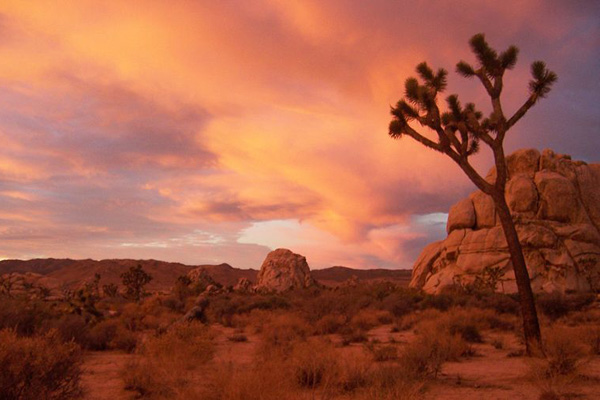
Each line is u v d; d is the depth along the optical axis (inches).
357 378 335.9
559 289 2561.5
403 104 610.5
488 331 866.1
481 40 592.4
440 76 609.0
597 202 3063.5
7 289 3432.6
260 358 439.5
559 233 2829.7
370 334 876.0
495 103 589.3
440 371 414.0
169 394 302.4
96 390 349.7
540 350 490.6
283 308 1417.3
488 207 3075.8
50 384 241.0
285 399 249.4
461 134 597.6
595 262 2723.9
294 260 4288.9
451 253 3038.9
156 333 624.1
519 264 548.7
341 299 1167.6
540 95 578.9
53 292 4638.3
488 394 328.5
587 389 333.4
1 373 221.8
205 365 424.2
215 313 1304.1
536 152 3243.1
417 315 1155.9
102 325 713.6
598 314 1122.0
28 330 599.8
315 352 375.6
